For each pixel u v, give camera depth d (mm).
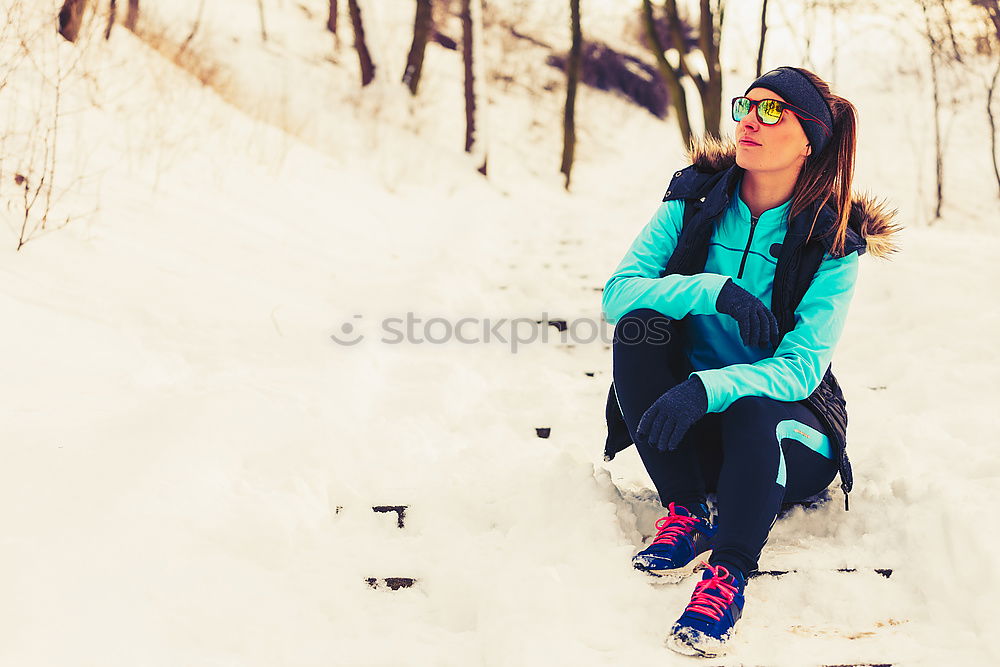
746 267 2264
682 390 2041
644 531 2359
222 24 13922
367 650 1900
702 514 2158
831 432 2188
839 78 18188
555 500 2375
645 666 1787
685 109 13797
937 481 2396
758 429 2020
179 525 2164
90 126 5855
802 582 2109
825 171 2180
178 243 4945
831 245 2180
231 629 1886
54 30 5789
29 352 3117
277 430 2693
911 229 6508
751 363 2301
